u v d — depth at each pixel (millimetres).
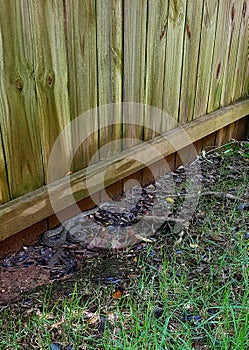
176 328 1472
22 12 1455
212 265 1772
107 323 1489
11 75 1504
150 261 1814
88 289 1648
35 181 1767
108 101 1954
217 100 2725
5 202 1673
